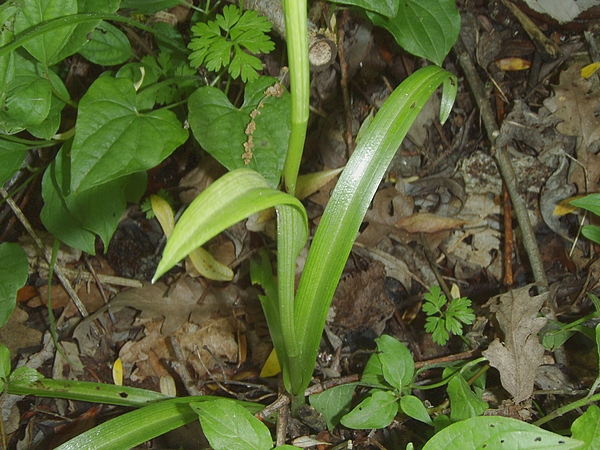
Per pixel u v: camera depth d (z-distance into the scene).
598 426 0.31
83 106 0.37
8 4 0.37
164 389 0.47
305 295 0.33
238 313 0.49
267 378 0.46
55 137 0.44
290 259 0.31
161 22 0.51
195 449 0.42
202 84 0.48
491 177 0.51
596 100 0.50
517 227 0.50
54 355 0.49
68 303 0.51
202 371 0.47
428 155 0.53
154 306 0.49
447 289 0.48
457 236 0.51
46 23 0.36
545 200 0.50
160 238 0.53
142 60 0.48
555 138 0.50
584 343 0.43
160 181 0.54
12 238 0.53
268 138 0.38
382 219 0.51
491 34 0.54
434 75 0.32
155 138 0.37
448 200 0.52
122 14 0.51
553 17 0.54
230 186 0.25
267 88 0.40
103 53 0.47
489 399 0.41
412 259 0.50
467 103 0.54
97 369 0.48
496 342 0.39
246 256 0.51
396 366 0.37
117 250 0.53
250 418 0.31
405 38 0.42
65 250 0.52
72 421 0.45
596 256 0.48
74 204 0.43
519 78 0.54
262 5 0.45
